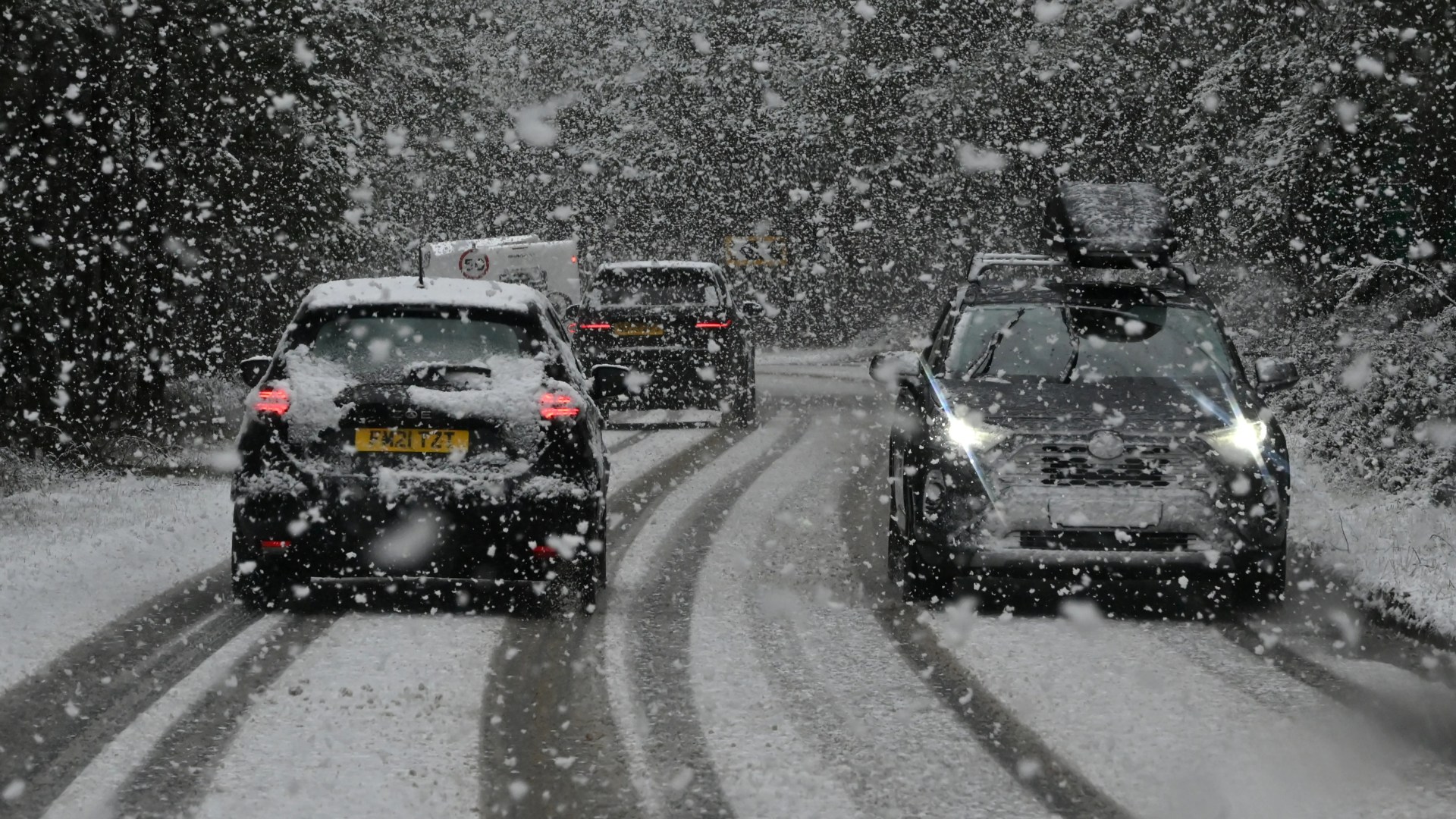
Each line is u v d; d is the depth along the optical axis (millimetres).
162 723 15055
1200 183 57844
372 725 15047
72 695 16141
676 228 124625
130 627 19766
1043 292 25016
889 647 19078
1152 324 24047
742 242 123312
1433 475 29891
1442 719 15648
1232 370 23250
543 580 21109
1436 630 19688
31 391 41500
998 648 19047
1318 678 17562
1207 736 14992
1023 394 22031
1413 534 25594
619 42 123250
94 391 44781
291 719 15242
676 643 19156
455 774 13508
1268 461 21344
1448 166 41562
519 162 106000
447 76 62656
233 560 20969
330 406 20625
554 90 119562
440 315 21453
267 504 20453
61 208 42344
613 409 55438
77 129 41844
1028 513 20922
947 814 12578
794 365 108750
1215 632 20250
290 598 22031
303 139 49719
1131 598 22734
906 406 24250
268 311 57500
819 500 33906
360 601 21844
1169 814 12602
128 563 24922
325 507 20406
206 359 57312
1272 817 12508
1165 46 72438
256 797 12766
